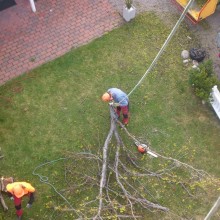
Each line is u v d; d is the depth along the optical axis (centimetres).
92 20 1271
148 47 1221
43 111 1111
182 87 1147
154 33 1248
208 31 1259
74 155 1030
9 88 1148
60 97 1134
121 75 1169
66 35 1241
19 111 1111
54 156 1041
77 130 1080
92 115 1104
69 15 1278
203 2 1238
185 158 1041
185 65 1185
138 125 1088
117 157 980
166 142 1064
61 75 1169
